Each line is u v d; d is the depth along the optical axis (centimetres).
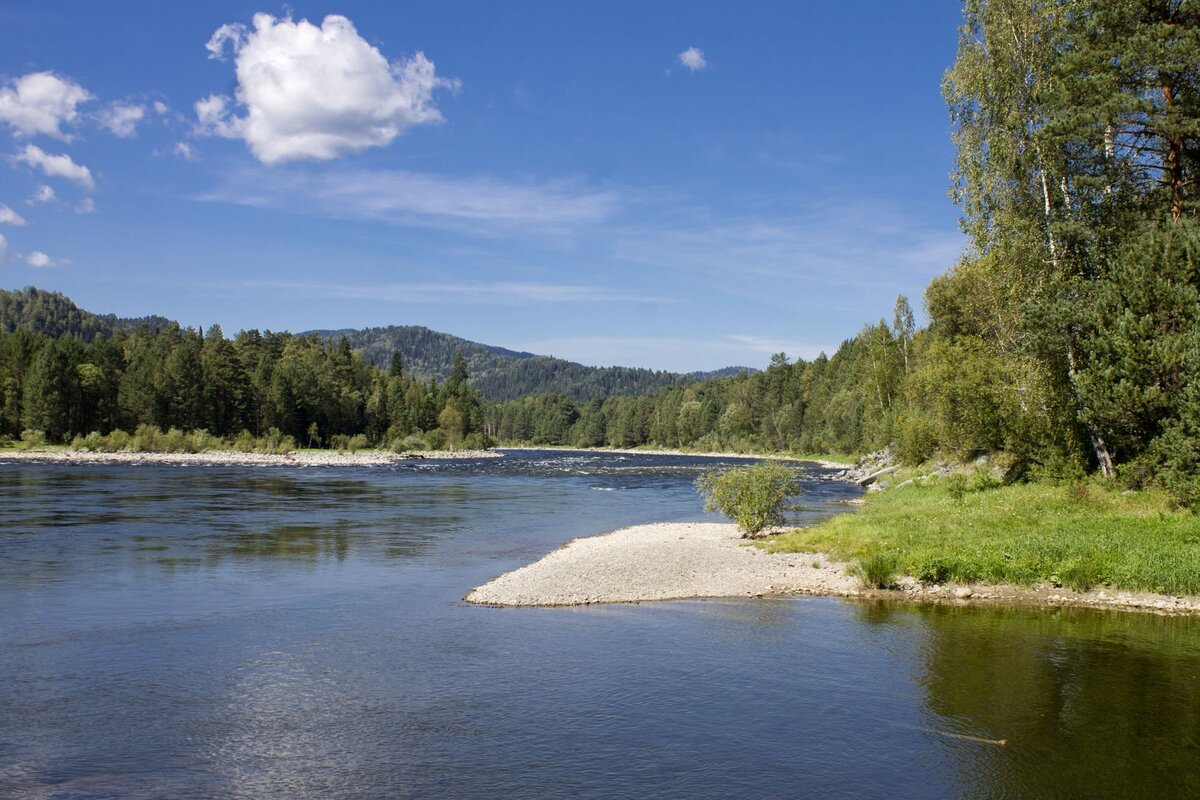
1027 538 2459
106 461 9294
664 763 1090
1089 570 2105
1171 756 1112
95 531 3322
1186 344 2672
